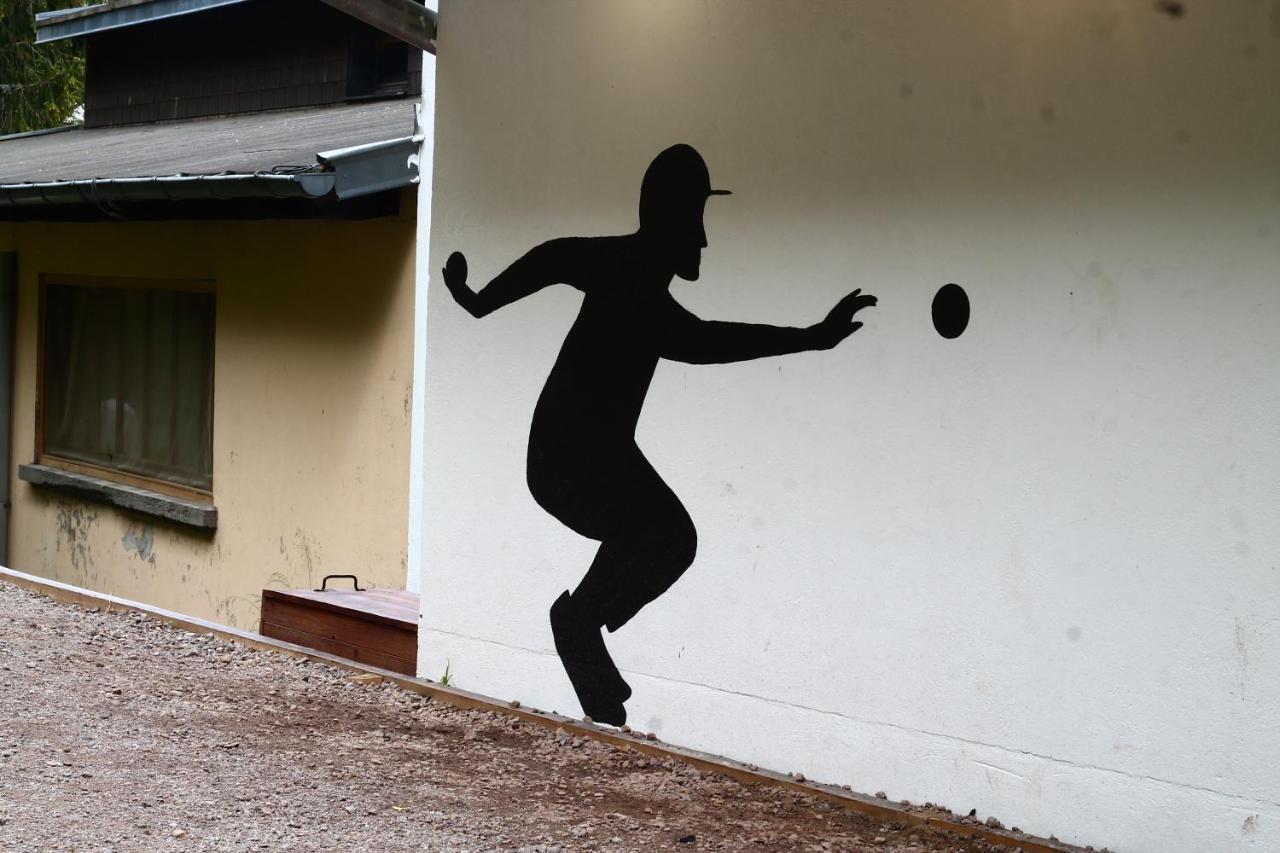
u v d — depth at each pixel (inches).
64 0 870.4
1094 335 186.2
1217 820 175.9
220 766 205.2
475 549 263.1
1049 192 190.1
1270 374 171.6
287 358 367.9
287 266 368.2
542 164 251.9
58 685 244.2
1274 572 171.3
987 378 196.5
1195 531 177.8
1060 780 189.6
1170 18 179.0
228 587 389.4
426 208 322.0
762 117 221.5
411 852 174.2
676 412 233.6
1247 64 172.9
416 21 263.3
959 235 199.2
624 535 241.1
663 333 235.3
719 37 226.4
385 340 336.2
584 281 246.8
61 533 470.3
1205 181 176.4
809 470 216.4
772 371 220.8
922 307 203.2
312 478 358.6
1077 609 188.1
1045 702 191.2
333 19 433.1
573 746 233.3
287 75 456.1
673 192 233.6
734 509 226.1
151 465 431.8
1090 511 186.9
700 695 230.2
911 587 204.7
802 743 217.2
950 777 200.5
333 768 209.8
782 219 219.3
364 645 287.7
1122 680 184.1
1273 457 171.5
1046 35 190.4
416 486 325.1
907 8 204.1
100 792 187.2
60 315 477.1
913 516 204.4
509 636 257.6
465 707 254.2
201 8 462.0
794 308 218.2
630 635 240.1
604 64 242.4
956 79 199.2
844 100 211.5
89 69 564.4
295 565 364.5
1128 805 183.5
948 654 201.0
